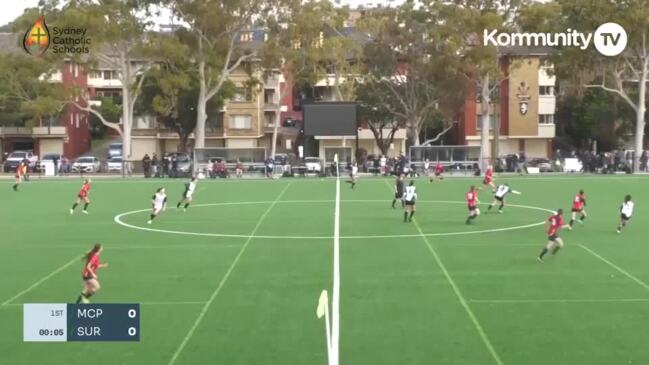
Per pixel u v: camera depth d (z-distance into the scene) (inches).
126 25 2262.6
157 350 524.4
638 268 805.9
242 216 1293.1
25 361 505.0
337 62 2694.4
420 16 2518.5
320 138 2733.8
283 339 547.8
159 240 1029.2
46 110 2240.4
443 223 1181.7
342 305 647.1
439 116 3004.4
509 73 2832.2
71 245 994.1
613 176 2144.4
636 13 2209.6
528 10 2383.1
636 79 2721.5
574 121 3230.8
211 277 771.4
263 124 3412.9
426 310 628.7
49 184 2003.0
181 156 2591.0
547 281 741.9
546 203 1478.8
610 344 531.2
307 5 2412.6
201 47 2421.3
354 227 1141.1
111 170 2513.5
